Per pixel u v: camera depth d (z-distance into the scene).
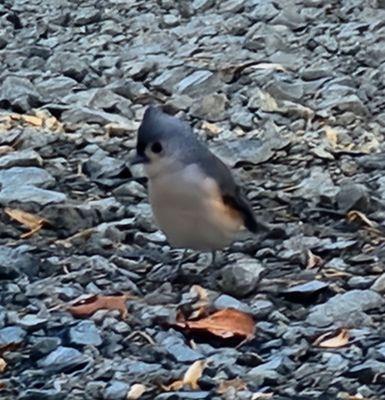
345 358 7.37
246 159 10.67
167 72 12.89
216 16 14.91
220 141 11.09
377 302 7.98
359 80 12.75
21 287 8.39
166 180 7.99
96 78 13.05
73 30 14.98
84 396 7.10
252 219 8.27
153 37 14.37
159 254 8.87
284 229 9.15
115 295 8.23
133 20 15.02
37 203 9.70
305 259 8.69
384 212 9.54
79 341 7.64
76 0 15.98
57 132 11.45
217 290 8.25
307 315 7.98
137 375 7.27
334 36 14.00
